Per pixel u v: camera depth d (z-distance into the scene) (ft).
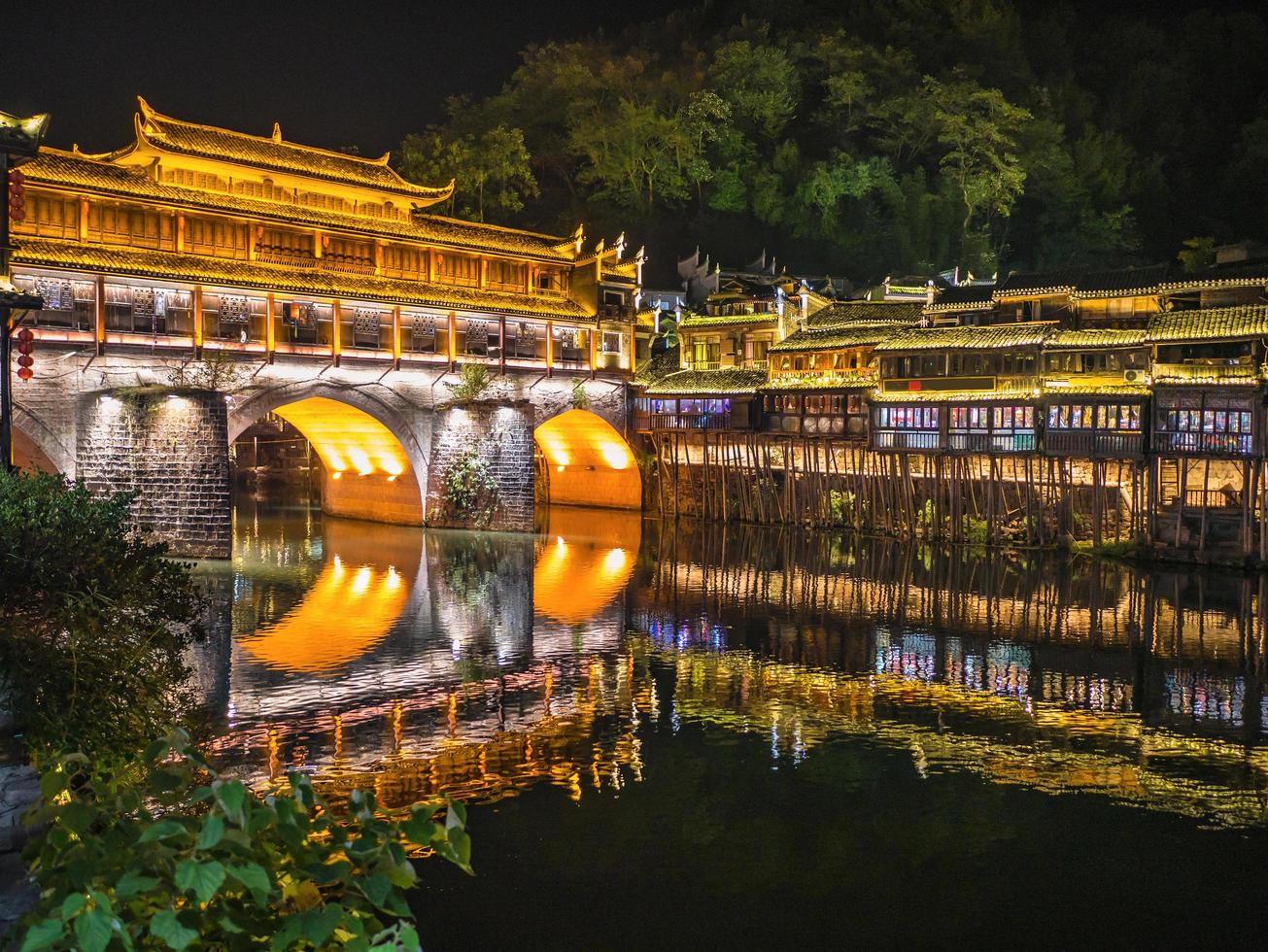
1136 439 166.20
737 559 180.14
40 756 44.16
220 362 177.17
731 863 62.80
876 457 204.33
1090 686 100.27
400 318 207.51
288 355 188.03
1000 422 181.78
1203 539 158.71
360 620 127.44
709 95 344.08
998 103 343.05
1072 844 65.57
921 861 63.31
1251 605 136.05
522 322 229.86
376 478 233.96
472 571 166.09
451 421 213.87
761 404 230.68
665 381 255.50
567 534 214.69
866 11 399.85
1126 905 58.13
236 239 188.75
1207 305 172.24
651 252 340.80
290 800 22.71
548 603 139.54
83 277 164.04
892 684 100.83
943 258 346.95
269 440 325.83
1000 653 113.09
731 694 97.40
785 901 58.23
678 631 122.83
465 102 367.45
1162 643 116.98
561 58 369.50
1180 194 372.17
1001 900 58.70
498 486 214.90
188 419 159.22
